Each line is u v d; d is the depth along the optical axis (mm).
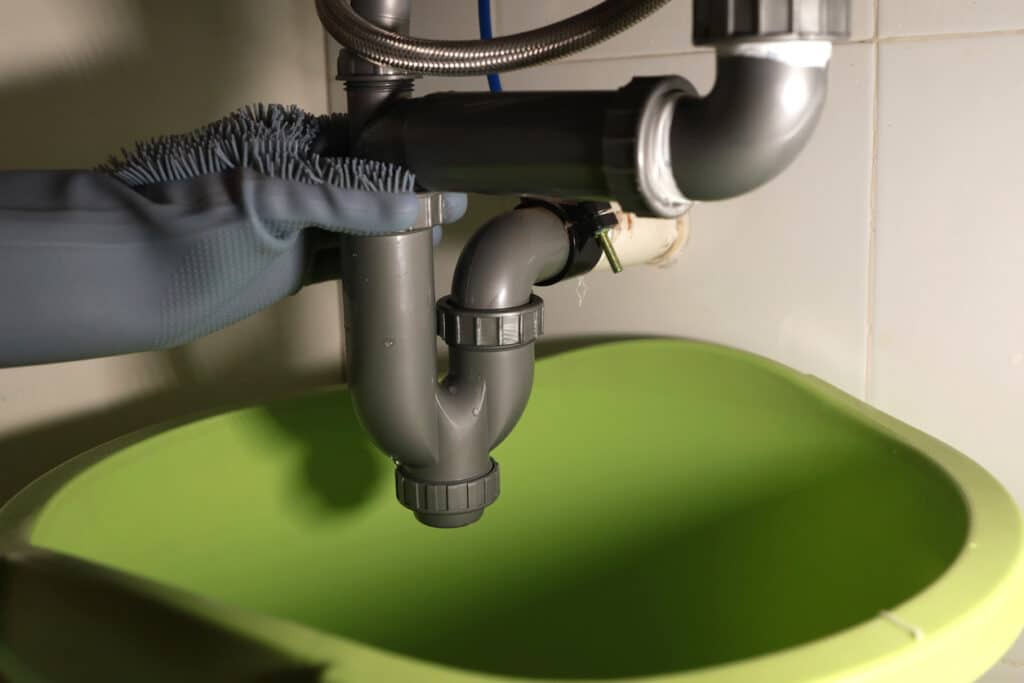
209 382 776
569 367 690
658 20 680
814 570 581
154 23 708
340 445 651
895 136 622
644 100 370
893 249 636
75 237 399
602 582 685
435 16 779
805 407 626
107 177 440
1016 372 611
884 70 617
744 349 704
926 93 606
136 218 413
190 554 580
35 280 393
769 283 686
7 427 649
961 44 589
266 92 799
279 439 628
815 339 675
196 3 735
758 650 590
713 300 710
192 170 436
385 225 426
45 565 401
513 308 505
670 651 643
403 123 449
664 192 385
